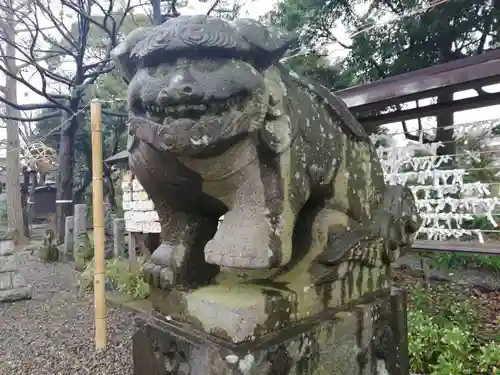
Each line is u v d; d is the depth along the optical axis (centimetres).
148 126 84
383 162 305
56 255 620
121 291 365
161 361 105
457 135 346
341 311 116
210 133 81
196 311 99
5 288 377
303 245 120
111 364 227
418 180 292
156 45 81
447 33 420
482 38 438
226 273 117
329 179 113
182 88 77
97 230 242
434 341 203
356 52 459
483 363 185
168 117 82
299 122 101
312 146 104
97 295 245
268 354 88
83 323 305
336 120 124
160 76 83
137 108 88
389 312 133
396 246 140
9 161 791
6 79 764
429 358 198
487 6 404
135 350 116
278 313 98
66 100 771
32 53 569
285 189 94
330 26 469
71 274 513
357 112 282
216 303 94
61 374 218
